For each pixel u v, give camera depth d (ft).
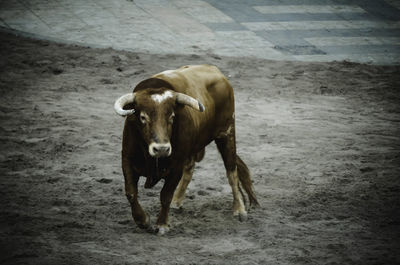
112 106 154.40
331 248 77.46
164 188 82.48
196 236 81.92
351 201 96.99
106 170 108.99
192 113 81.35
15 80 171.73
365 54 229.04
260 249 77.15
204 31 244.01
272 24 259.19
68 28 234.38
